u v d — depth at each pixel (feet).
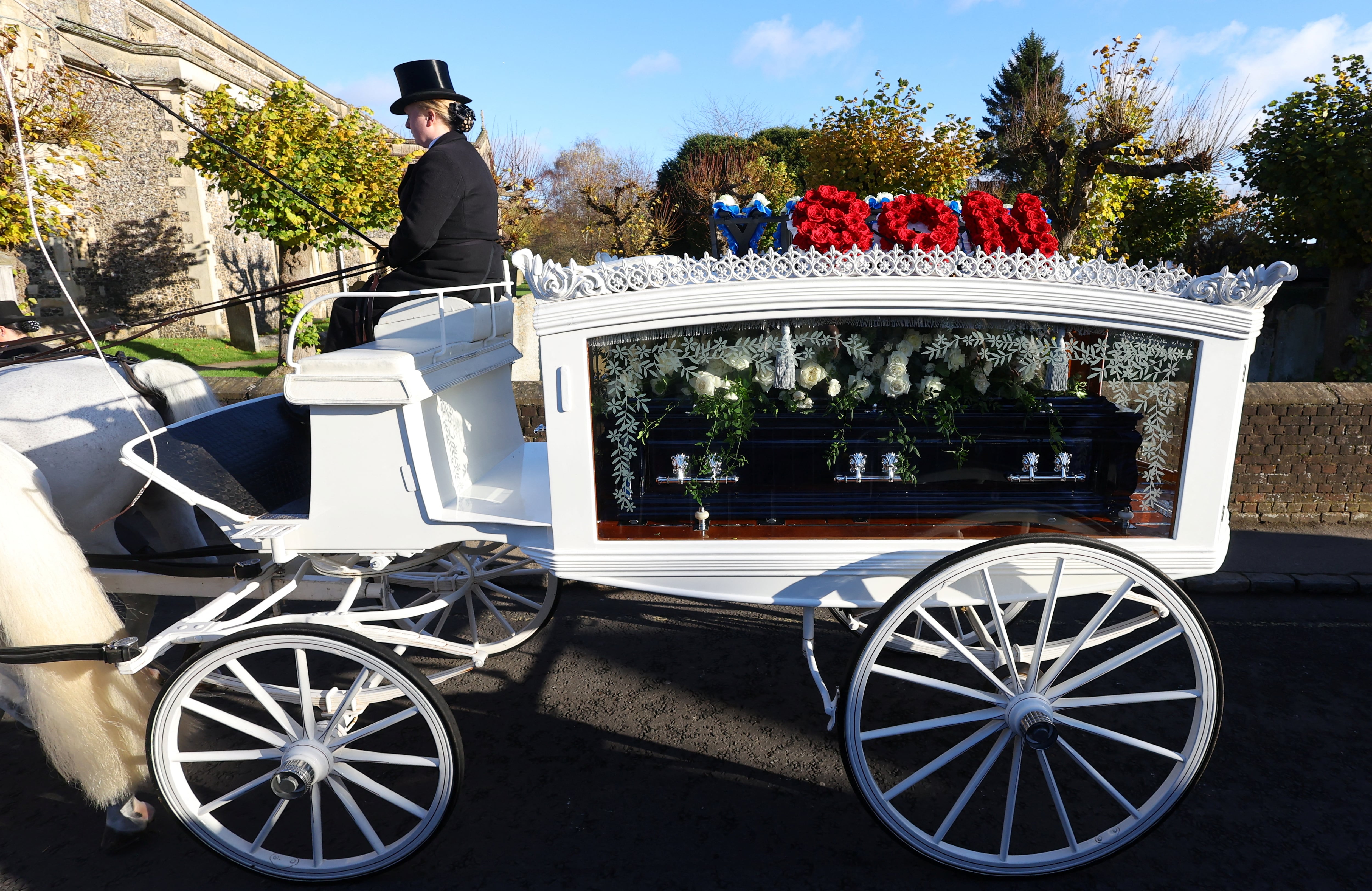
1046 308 6.68
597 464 7.31
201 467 7.99
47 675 7.60
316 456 7.37
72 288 39.47
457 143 9.65
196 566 8.36
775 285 6.68
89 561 8.46
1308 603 13.83
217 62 53.67
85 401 8.88
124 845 8.27
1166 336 6.77
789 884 7.66
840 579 7.48
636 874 7.81
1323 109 25.27
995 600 6.97
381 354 7.25
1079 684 7.29
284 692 8.36
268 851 7.61
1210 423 6.88
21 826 8.67
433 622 13.34
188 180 41.68
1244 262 37.09
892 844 8.23
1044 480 7.39
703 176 54.75
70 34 34.81
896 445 7.35
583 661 12.23
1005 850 7.52
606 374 7.11
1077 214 25.67
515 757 9.80
